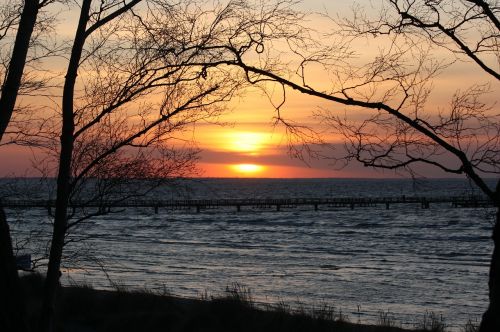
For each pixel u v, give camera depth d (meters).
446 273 45.94
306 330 17.25
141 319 17.12
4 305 5.46
